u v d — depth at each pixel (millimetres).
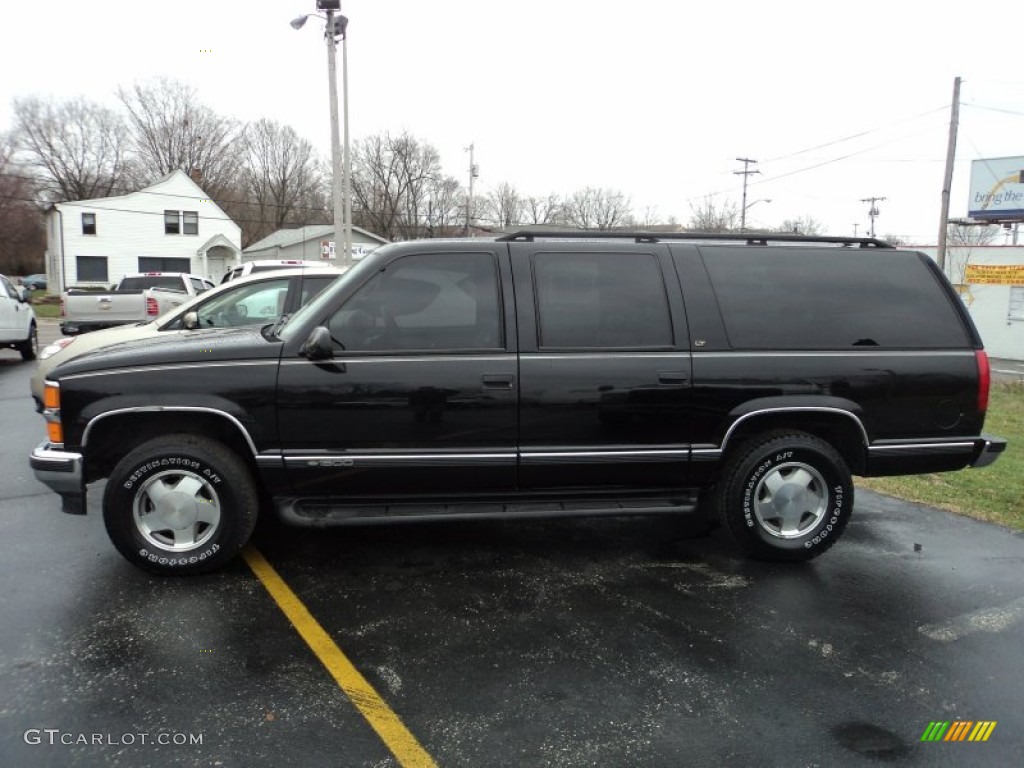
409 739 2572
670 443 4023
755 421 4125
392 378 3785
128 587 3781
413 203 71062
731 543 4617
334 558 4246
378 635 3316
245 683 2904
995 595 3855
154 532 3875
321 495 3926
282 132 70562
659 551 4457
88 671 2967
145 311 13258
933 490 5930
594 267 4059
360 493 3939
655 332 4012
